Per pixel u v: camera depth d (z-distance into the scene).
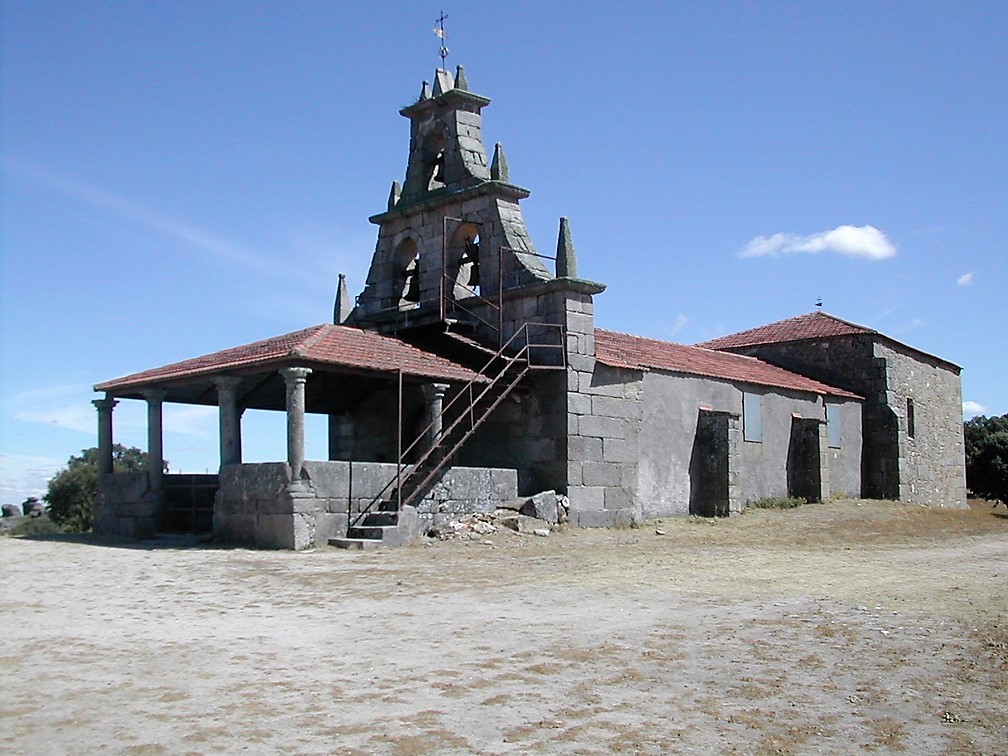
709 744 7.36
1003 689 8.84
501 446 25.12
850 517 27.73
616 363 25.23
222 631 11.03
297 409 19.86
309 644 10.35
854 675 9.27
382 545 19.36
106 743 7.14
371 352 22.23
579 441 24.06
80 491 56.44
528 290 24.83
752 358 36.03
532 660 9.67
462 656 9.82
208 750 7.02
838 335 37.34
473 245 27.75
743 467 29.72
